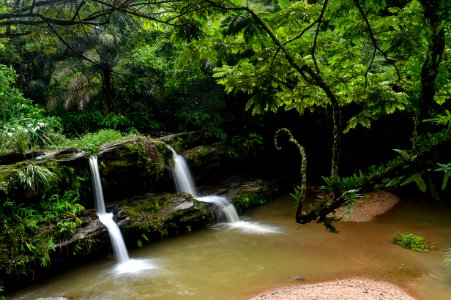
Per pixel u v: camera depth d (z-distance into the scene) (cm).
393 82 206
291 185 1216
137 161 874
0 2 230
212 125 1181
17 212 645
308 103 216
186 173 1025
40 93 1173
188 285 598
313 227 856
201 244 769
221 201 962
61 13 220
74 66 779
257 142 1209
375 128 1190
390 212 957
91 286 597
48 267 622
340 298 525
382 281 590
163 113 1289
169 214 810
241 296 556
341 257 694
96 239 682
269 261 684
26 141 806
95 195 808
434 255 695
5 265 572
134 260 700
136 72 1153
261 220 920
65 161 757
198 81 1229
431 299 533
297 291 555
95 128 1127
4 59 896
